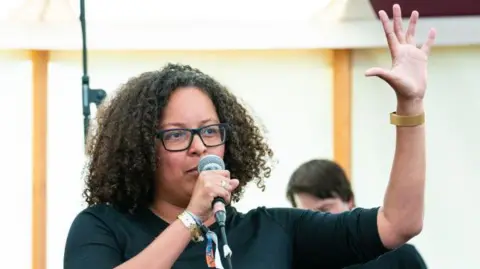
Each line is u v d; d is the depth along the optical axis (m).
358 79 7.25
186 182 3.17
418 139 3.09
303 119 7.37
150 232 3.21
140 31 7.12
